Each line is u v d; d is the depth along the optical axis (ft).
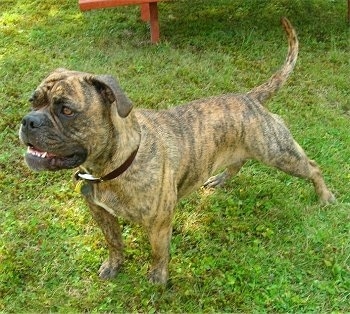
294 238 5.24
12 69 7.73
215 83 7.42
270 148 4.97
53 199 5.69
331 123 6.67
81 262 5.04
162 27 9.03
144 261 5.06
